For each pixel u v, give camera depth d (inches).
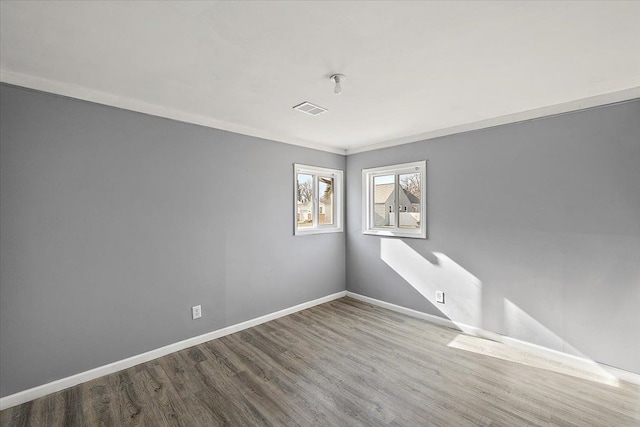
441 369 102.3
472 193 131.0
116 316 102.2
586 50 73.0
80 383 94.5
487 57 76.6
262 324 143.3
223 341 124.8
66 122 92.7
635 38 67.6
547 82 90.8
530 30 64.8
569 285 106.8
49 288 90.0
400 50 73.2
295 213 159.0
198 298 122.6
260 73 85.1
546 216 111.6
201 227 123.5
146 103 107.7
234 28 63.9
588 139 102.4
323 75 86.4
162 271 112.8
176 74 85.5
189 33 65.7
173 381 95.7
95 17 59.5
